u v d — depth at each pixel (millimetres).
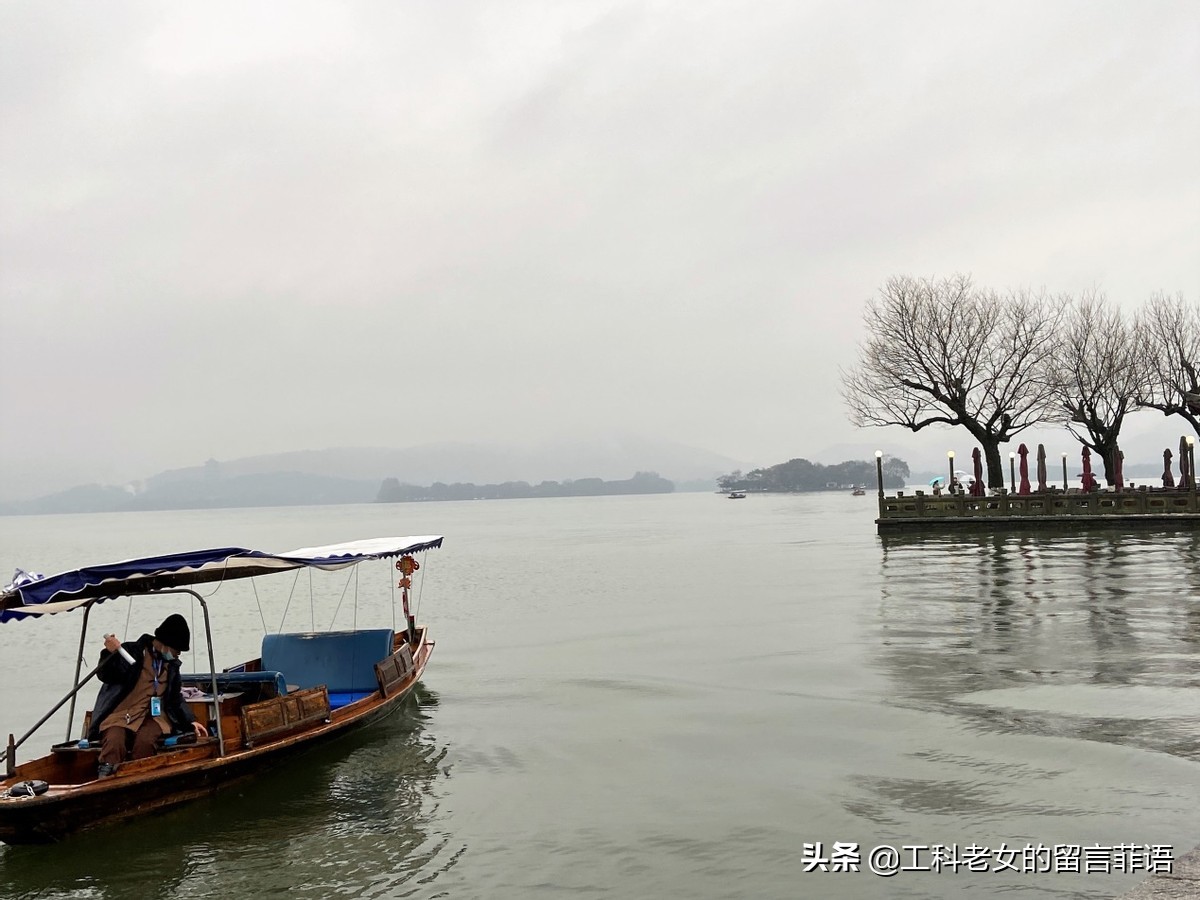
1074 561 32875
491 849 9383
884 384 58156
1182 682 14398
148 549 81625
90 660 23094
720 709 14547
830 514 117625
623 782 11258
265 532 116812
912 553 40812
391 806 10695
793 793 10547
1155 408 54969
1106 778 10344
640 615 26312
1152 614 20734
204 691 12195
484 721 14484
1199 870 8008
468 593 34594
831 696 14914
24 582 9789
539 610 28656
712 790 10805
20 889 8766
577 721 14266
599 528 100500
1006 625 20391
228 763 10945
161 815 10398
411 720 14648
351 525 145000
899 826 9422
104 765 10102
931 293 56281
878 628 21188
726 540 65375
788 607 25969
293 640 15195
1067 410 54531
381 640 15062
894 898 7910
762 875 8477
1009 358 55125
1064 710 13125
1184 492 46094
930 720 13078
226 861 9266
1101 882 7953
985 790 10250
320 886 8680
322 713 12734
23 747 14242
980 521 49500
